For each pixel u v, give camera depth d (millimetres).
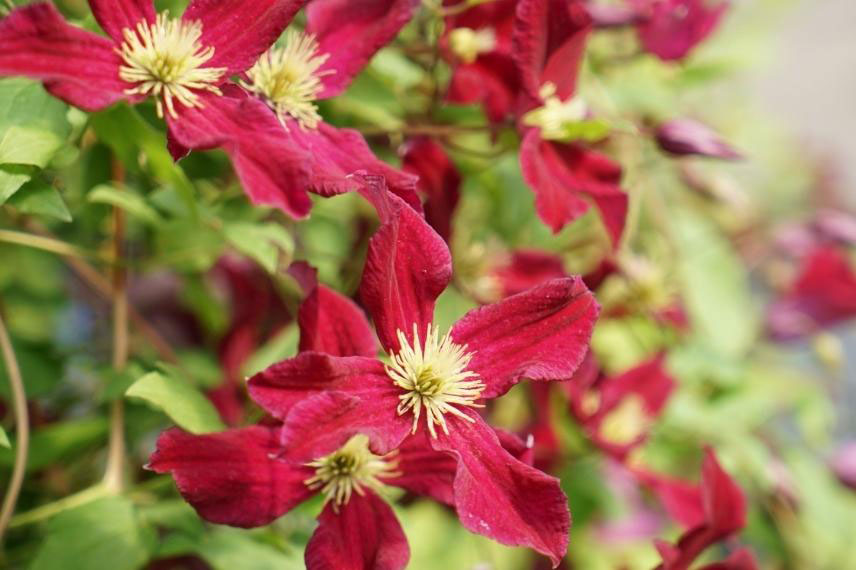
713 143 438
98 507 374
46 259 518
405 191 356
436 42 426
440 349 349
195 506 341
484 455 345
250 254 387
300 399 333
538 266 475
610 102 491
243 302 473
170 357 456
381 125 436
